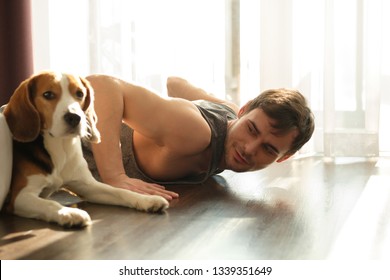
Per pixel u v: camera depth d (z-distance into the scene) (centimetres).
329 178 219
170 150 182
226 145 189
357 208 162
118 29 316
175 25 310
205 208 160
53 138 151
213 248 121
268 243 126
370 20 282
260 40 301
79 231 133
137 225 139
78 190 164
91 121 159
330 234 133
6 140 145
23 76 303
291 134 178
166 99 181
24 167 148
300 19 294
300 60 295
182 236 130
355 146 289
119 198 160
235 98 311
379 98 286
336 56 290
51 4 323
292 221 146
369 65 284
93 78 177
